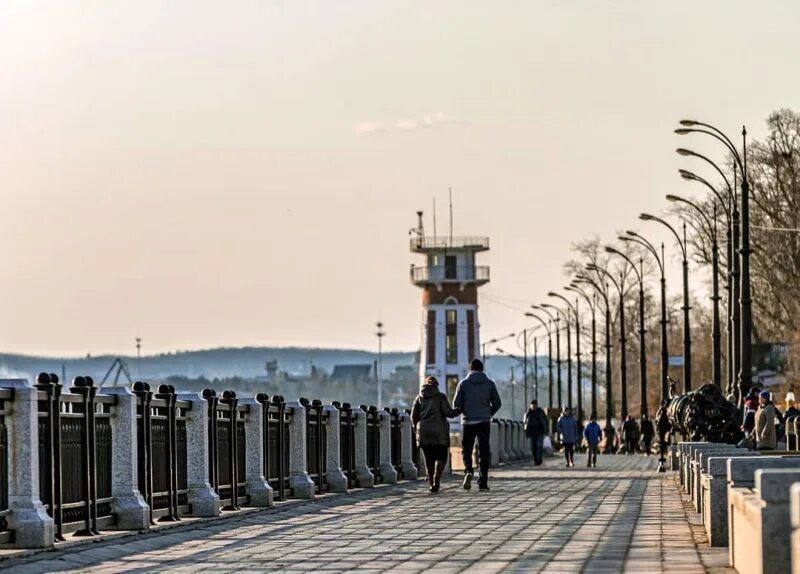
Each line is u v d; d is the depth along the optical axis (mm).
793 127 143375
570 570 23953
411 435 64625
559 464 98750
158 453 34625
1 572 24594
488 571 23984
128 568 25188
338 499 46688
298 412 47188
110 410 32281
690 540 29594
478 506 42812
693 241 151500
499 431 97312
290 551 28188
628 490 52781
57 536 28688
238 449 41219
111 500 32031
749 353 70250
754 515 19531
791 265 143500
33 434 27641
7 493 27531
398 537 31375
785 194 141000
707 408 66062
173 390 35406
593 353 154250
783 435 82062
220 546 29422
